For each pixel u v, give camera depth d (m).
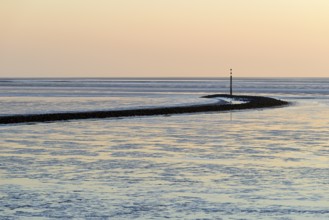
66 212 25.28
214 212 25.27
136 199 27.47
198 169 35.16
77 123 67.38
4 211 25.42
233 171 34.44
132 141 49.19
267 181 31.50
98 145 46.41
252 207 26.06
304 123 67.12
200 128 61.22
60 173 33.72
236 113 85.62
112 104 109.94
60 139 50.50
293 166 36.19
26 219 24.28
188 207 26.08
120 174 33.50
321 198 27.62
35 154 41.22
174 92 190.00
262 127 62.16
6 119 67.75
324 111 89.50
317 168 35.44
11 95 155.62
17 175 33.06
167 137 52.31
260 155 40.94
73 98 137.75
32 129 59.75
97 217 24.58
